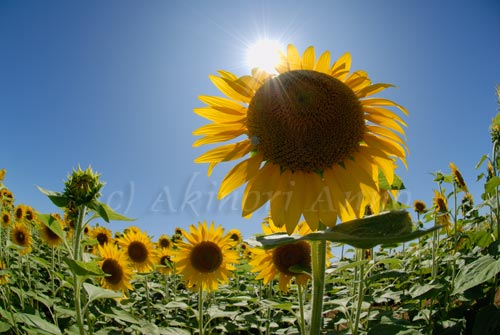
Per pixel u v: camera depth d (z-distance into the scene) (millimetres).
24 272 1138
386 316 622
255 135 384
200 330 789
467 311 638
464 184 926
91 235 1271
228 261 979
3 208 1276
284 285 695
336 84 385
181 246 974
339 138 372
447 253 866
